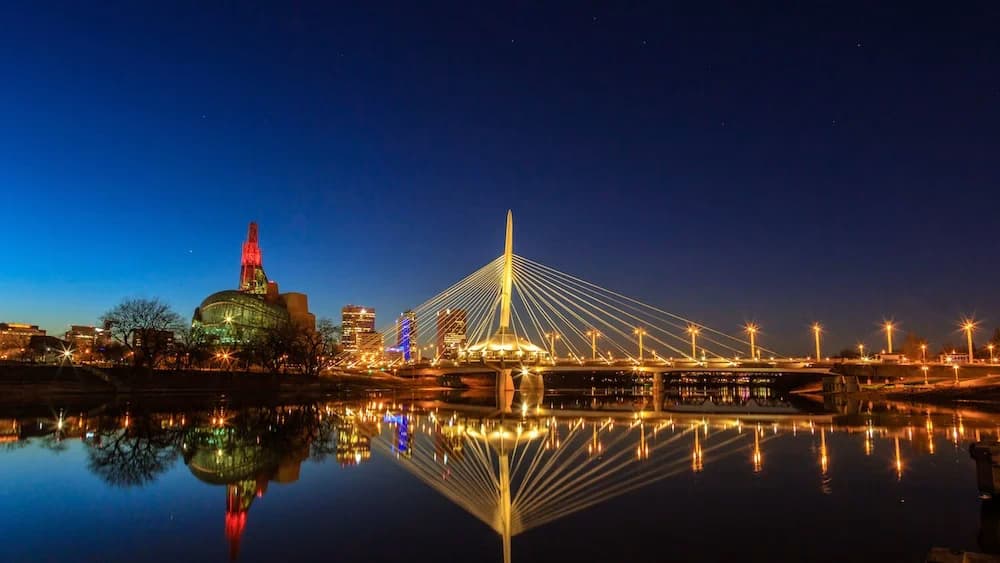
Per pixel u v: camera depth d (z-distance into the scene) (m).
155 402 130.38
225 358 195.50
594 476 50.38
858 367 187.88
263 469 51.66
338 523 35.25
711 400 193.62
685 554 29.86
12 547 30.58
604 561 28.88
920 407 133.75
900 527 33.94
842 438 73.62
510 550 30.62
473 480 48.69
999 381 159.62
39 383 132.12
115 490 43.16
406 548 30.88
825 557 29.31
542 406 156.12
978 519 35.41
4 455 57.50
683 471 51.66
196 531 33.41
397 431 84.94
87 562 28.66
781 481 46.78
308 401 150.75
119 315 145.38
